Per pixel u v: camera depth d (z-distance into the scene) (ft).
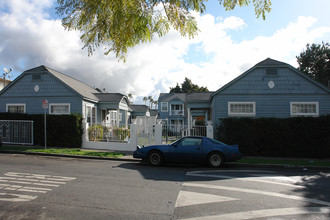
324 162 35.96
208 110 70.13
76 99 57.72
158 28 17.31
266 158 40.14
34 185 19.72
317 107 49.34
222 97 51.34
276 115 50.26
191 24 16.88
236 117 47.70
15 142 48.26
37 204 15.28
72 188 19.12
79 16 16.21
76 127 47.24
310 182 23.40
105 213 14.01
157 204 15.79
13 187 19.01
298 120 42.24
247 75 51.37
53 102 58.54
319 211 14.99
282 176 26.27
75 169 27.30
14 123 48.34
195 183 21.91
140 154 32.71
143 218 13.39
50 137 47.55
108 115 78.54
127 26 15.49
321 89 49.65
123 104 74.23
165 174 26.13
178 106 143.43
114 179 22.77
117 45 17.03
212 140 32.76
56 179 22.00
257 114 50.49
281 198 17.70
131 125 45.98
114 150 45.83
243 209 15.15
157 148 32.24
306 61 115.85
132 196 17.40
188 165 33.50
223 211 14.73
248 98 50.88
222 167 31.99
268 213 14.51
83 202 15.84
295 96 50.14
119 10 15.17
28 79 60.29
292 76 50.57
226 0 16.03
